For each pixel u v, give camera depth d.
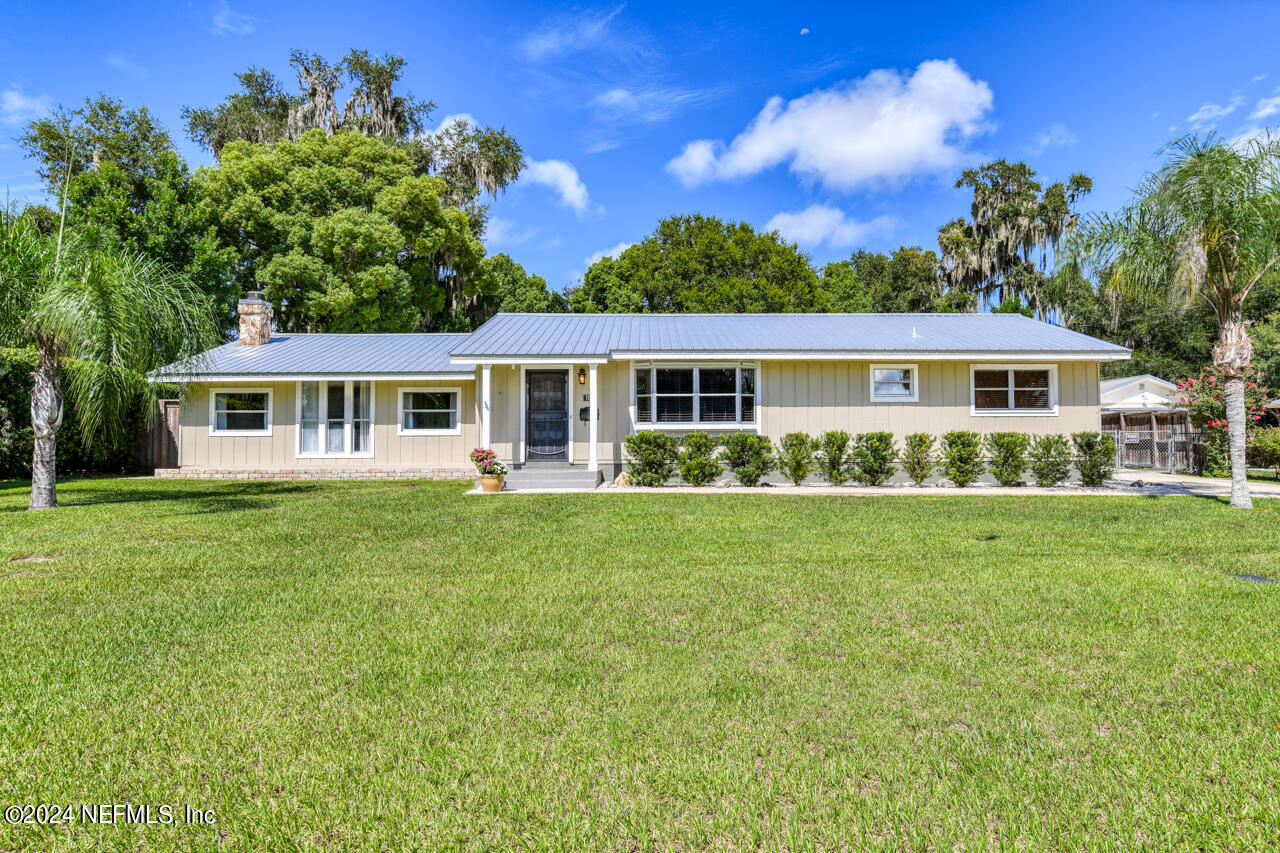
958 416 15.29
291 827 2.27
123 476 17.17
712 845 2.19
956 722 3.04
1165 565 6.23
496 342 15.36
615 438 15.23
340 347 18.39
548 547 7.21
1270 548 7.04
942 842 2.17
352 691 3.36
